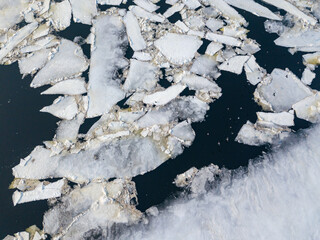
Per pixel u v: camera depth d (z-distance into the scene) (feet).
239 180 71.00
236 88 81.87
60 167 72.18
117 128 76.13
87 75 83.20
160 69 84.12
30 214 67.56
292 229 66.33
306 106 79.61
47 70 84.12
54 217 67.31
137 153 73.41
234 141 75.20
